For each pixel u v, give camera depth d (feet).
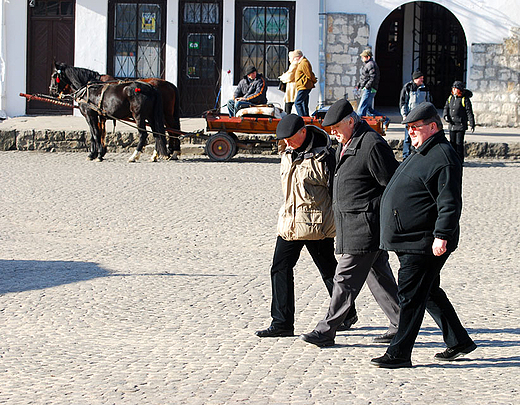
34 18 89.97
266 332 27.32
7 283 34.09
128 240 42.86
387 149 24.99
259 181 60.23
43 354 25.23
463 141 68.08
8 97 90.27
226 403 20.81
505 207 52.47
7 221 46.73
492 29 88.43
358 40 88.17
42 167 65.10
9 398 21.21
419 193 23.07
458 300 32.35
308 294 33.22
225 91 90.12
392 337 26.61
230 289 33.68
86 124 80.33
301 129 26.37
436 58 103.71
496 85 88.79
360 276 25.84
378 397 21.30
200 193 55.47
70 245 41.63
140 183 58.59
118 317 29.55
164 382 22.53
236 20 89.04
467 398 21.21
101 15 89.51
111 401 20.98
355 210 25.25
